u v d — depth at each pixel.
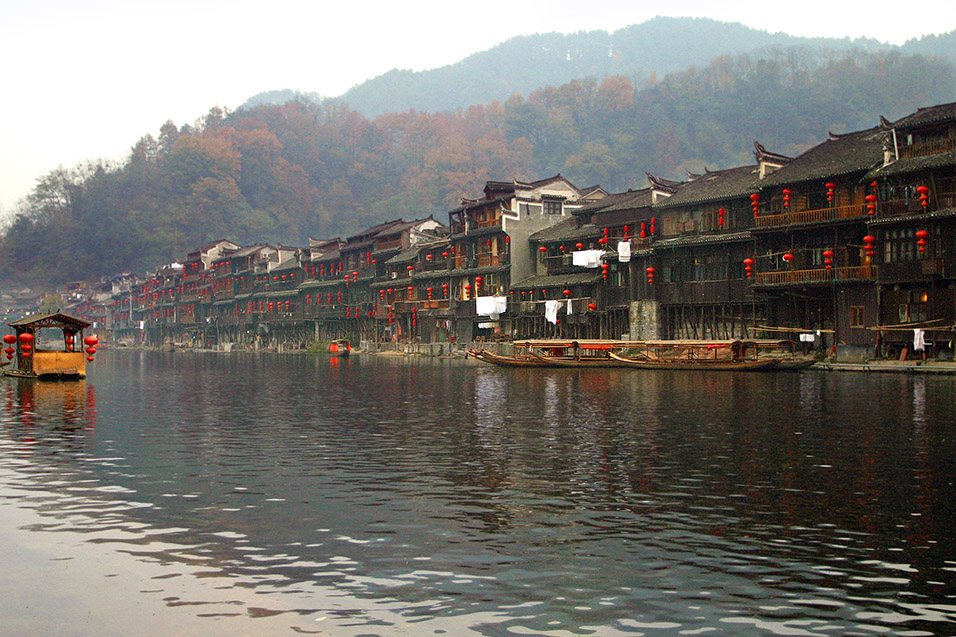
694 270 65.56
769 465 20.38
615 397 37.38
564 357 63.69
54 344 163.75
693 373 53.97
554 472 19.73
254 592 11.81
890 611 11.12
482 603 11.41
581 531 14.70
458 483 18.61
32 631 10.57
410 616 10.98
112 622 10.82
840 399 34.66
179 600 11.52
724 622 10.79
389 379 53.66
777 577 12.34
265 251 138.62
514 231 83.62
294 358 99.81
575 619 10.88
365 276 108.94
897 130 52.91
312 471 20.08
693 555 13.35
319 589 11.92
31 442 24.95
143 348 165.38
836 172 55.50
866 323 53.78
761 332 60.81
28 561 13.11
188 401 38.41
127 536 14.45
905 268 50.69
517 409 33.06
